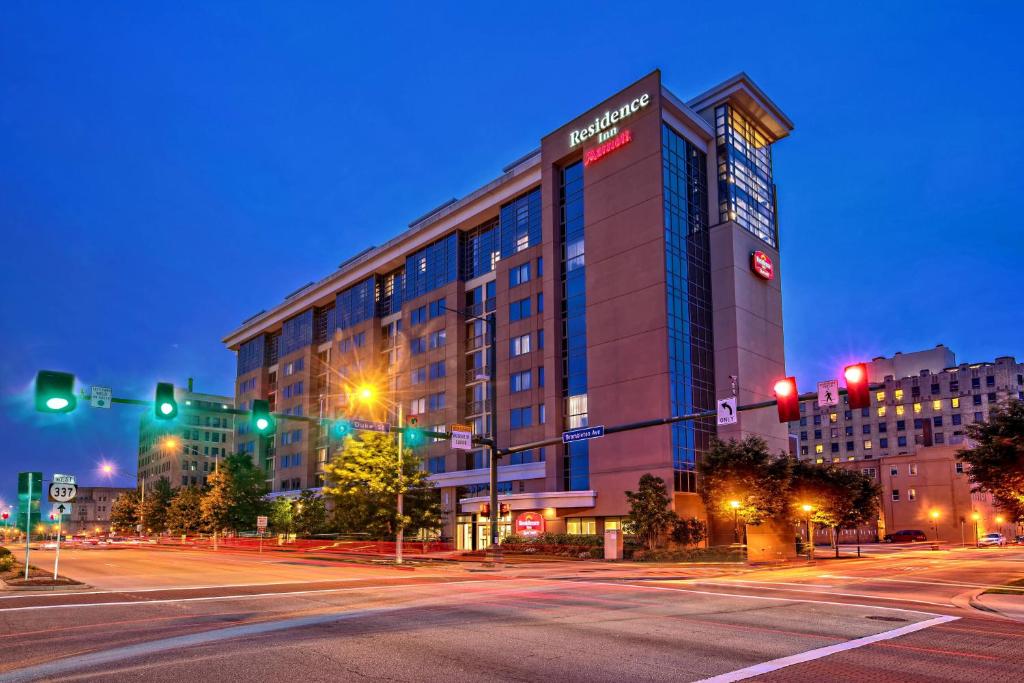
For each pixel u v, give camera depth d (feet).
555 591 75.25
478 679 32.68
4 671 34.27
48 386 60.75
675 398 173.37
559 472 190.39
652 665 35.83
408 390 256.11
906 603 64.34
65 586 78.23
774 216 214.28
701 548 146.51
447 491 223.51
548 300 201.26
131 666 35.22
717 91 203.92
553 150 207.92
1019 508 84.12
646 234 181.78
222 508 233.14
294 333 335.47
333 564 134.10
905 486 349.00
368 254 285.23
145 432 557.74
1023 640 43.73
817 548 253.85
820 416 429.79
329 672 33.96
